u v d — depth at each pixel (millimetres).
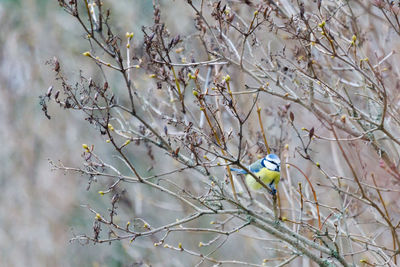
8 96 21766
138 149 17141
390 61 10719
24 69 21500
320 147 14141
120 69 7641
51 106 21344
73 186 21188
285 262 9781
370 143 9594
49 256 20500
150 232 8602
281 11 10344
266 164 11227
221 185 9328
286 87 10023
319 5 8484
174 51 11258
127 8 17438
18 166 22047
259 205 11430
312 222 11594
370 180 11195
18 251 20984
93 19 7996
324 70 11516
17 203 21719
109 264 18859
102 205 20562
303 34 8805
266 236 14289
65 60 19844
